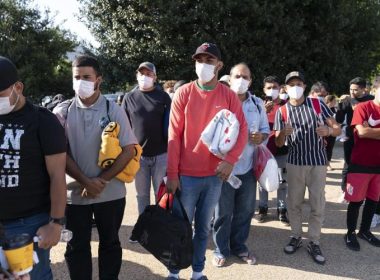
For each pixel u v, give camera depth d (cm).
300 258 421
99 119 302
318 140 415
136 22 1320
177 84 597
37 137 227
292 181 427
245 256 411
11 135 220
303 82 418
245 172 399
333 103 726
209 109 329
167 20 1254
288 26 1302
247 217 411
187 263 321
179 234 315
